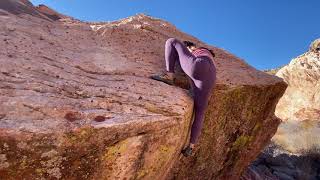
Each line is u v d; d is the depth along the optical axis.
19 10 4.96
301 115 23.94
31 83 2.92
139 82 3.82
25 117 2.48
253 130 5.43
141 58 4.64
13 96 2.64
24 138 2.34
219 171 5.23
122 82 3.70
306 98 24.03
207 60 3.71
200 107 3.77
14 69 3.02
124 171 2.96
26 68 3.14
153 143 3.10
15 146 2.32
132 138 2.90
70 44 4.33
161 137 3.16
